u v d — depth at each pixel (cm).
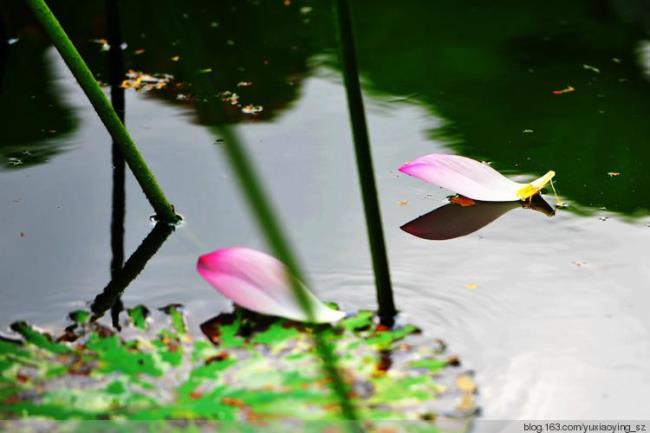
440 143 383
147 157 382
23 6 466
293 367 342
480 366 343
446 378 341
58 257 362
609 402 340
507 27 436
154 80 404
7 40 436
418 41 421
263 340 346
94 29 446
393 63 407
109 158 383
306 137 386
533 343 346
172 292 355
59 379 340
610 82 398
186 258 361
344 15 343
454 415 337
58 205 372
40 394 338
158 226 367
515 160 378
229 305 352
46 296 354
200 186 375
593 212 368
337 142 385
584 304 352
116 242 364
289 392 339
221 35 436
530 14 453
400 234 365
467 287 355
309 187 374
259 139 386
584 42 413
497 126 387
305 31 442
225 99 398
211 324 348
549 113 390
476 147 381
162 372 341
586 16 448
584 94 395
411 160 379
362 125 345
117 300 354
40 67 410
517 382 342
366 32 434
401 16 454
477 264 359
